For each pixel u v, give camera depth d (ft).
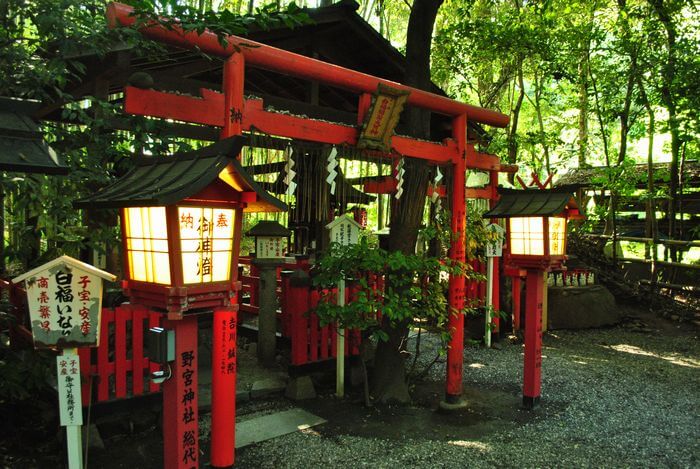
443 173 23.50
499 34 33.94
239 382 19.20
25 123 9.47
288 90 28.50
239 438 15.19
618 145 58.65
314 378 20.12
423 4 19.34
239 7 38.63
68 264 9.38
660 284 36.63
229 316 12.23
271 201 9.68
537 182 19.31
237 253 10.24
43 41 13.94
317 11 22.63
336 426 16.35
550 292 33.30
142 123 14.28
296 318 18.51
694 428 16.89
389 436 15.65
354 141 15.56
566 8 35.12
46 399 14.98
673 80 32.60
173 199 8.21
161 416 15.65
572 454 14.71
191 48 12.43
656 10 33.22
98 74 15.31
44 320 9.36
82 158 13.82
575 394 20.35
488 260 27.55
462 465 13.83
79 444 9.87
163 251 9.32
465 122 18.78
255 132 13.53
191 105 12.23
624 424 17.17
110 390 15.47
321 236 29.63
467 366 24.30
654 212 38.32
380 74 27.50
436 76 40.14
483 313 30.12
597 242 42.22
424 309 17.38
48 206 13.73
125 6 11.60
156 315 15.03
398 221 19.15
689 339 30.37
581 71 39.24
